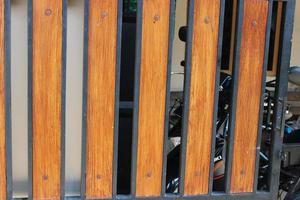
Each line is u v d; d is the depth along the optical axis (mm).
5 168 2428
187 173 2607
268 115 2930
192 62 2516
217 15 2496
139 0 2406
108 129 2494
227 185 2662
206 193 2646
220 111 2875
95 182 2527
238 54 2559
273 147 2689
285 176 3086
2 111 2379
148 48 2455
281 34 2600
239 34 2539
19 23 2383
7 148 2410
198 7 2471
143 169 2561
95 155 2506
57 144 2461
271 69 3686
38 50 2363
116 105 2477
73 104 2500
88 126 2473
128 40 2867
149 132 2533
